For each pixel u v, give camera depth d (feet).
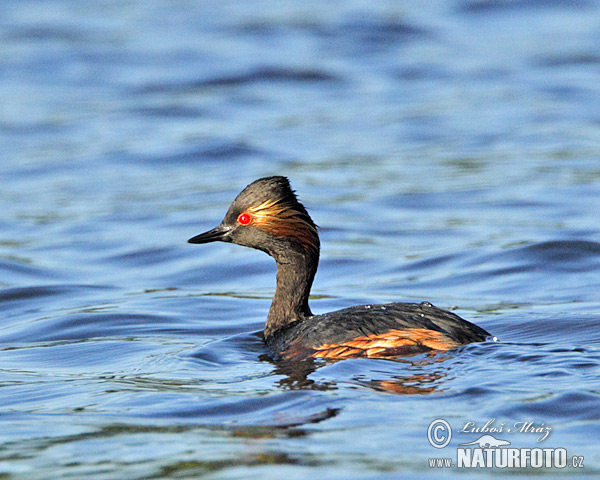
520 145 85.76
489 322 42.52
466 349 34.65
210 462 25.66
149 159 85.66
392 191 73.26
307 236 41.09
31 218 69.36
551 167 77.82
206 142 89.20
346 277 54.54
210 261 58.65
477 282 52.11
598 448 25.76
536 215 65.41
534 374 31.81
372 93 107.34
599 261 53.98
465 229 62.95
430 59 118.62
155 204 71.87
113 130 95.40
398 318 36.14
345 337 35.68
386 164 81.66
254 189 41.16
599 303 45.85
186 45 124.16
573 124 92.17
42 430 29.17
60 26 131.95
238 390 32.42
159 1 147.43
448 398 29.84
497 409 28.53
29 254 60.64
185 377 34.88
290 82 112.16
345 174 78.79
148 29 131.64
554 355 33.99
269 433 27.78
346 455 25.73
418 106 101.50
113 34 128.88
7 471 25.72
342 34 127.85
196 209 69.67
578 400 28.96
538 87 106.42
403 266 55.93
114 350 40.63
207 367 36.50
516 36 126.11
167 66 116.88
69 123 97.60
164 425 29.09
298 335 37.86
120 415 30.30
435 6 139.74
